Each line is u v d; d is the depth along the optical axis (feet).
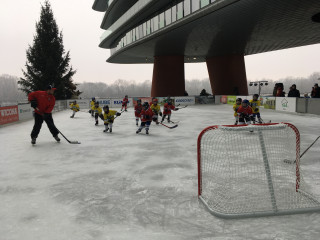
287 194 11.59
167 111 40.70
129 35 97.14
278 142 20.38
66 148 23.08
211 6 53.01
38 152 21.61
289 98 51.29
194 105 88.94
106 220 9.71
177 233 8.71
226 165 16.44
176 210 10.48
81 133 31.94
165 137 28.14
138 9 82.64
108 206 10.95
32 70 114.11
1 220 9.82
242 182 13.26
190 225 9.25
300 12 54.39
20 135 31.35
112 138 28.02
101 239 8.39
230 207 10.34
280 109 54.60
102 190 12.84
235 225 9.18
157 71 112.47
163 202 11.28
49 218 9.93
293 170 15.10
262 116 46.62
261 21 61.26
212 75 119.34
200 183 11.71
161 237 8.47
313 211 9.96
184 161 18.07
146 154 20.40
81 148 22.98
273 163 16.35
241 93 113.29
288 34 76.84
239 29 69.21
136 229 9.02
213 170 15.64
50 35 114.01
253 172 14.83
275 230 8.77
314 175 14.42
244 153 19.11
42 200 11.69
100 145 24.23
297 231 8.68
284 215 9.82
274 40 86.17
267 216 9.73
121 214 10.19
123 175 15.20
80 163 18.01
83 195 12.21
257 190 12.12
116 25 106.22
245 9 51.88
